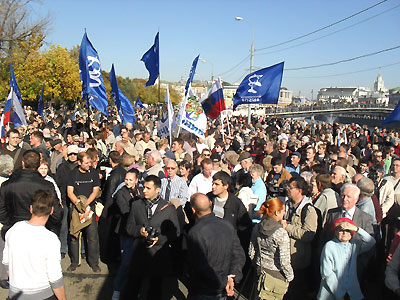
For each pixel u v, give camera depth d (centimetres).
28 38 3152
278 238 384
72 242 565
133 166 624
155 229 422
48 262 320
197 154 903
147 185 434
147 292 477
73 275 556
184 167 628
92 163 656
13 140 668
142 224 433
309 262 443
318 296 403
